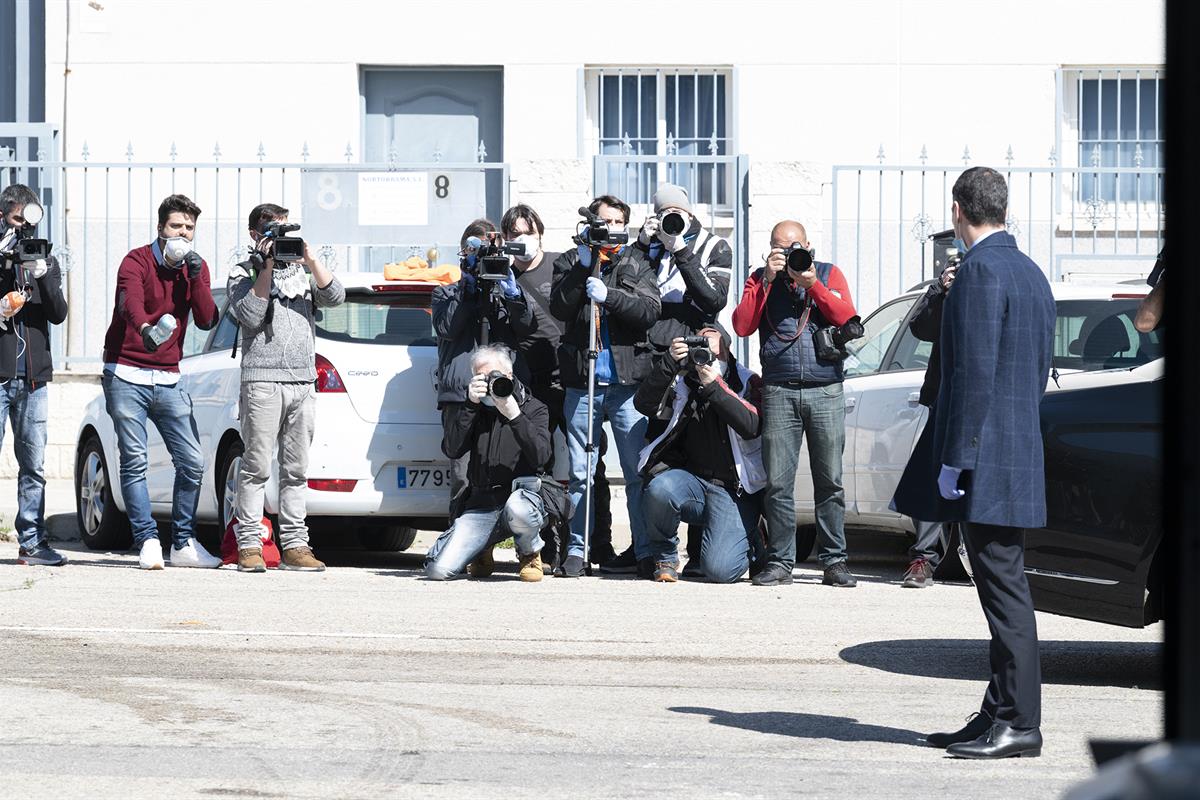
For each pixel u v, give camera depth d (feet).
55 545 115.14
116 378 94.53
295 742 52.80
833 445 92.17
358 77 157.17
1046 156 156.87
